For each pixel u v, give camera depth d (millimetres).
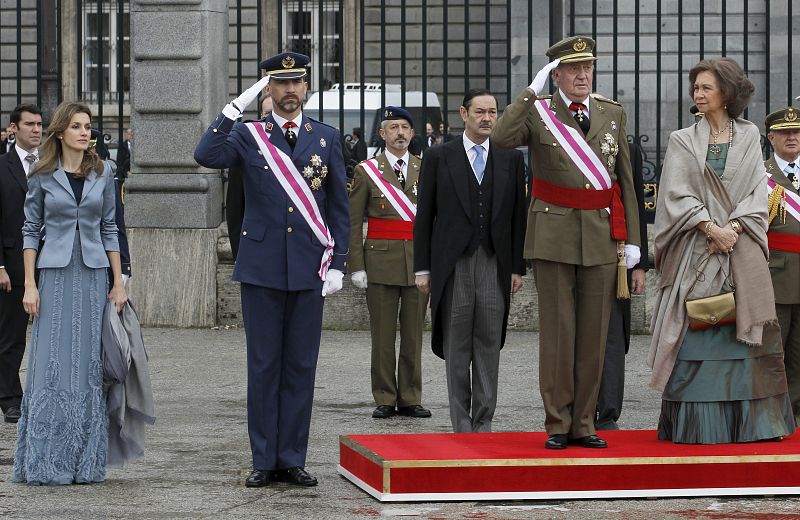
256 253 13742
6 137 27703
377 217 18891
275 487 13711
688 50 37656
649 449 13547
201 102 26328
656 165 25828
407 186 19016
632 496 13047
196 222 26469
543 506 12805
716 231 13680
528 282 26438
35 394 13875
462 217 15938
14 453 15664
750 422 13797
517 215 16078
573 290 13766
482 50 46688
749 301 13688
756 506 12750
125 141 29016
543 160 13742
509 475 12977
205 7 26297
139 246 26562
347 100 34781
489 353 16062
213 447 15930
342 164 14172
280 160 13766
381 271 18578
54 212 14008
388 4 48312
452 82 46875
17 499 13164
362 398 19797
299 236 13766
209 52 26422
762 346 13898
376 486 13125
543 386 13719
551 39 26672
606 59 37844
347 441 14219
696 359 13805
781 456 13148
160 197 26500
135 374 14125
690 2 37531
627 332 16297
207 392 19938
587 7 38000
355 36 48781
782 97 36875
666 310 13953
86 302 13992
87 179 14125
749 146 14047
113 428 14242
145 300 26594
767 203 13984
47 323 13945
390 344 18594
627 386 20547
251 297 13797
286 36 48750
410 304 18547
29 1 48156
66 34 46844
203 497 13242
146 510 12664
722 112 14172
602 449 13594
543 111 13805
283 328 13891
